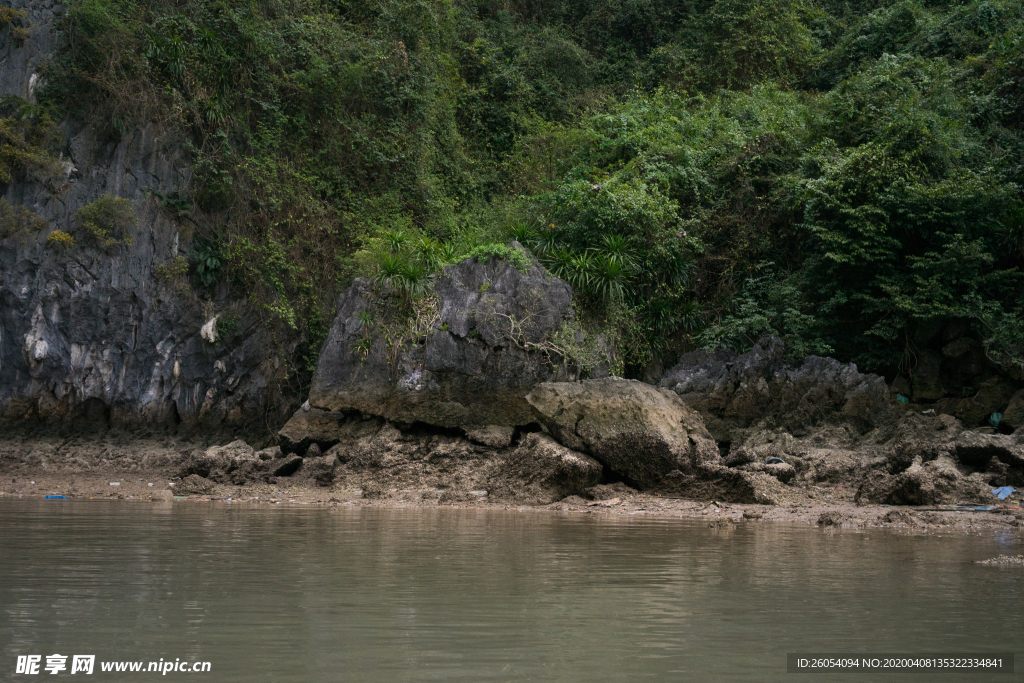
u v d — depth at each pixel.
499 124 27.31
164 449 18.78
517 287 16.95
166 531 8.66
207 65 20.94
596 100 29.05
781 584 5.76
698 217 21.64
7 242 19.25
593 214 19.83
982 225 18.27
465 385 16.50
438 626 4.40
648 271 20.09
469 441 16.12
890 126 19.30
